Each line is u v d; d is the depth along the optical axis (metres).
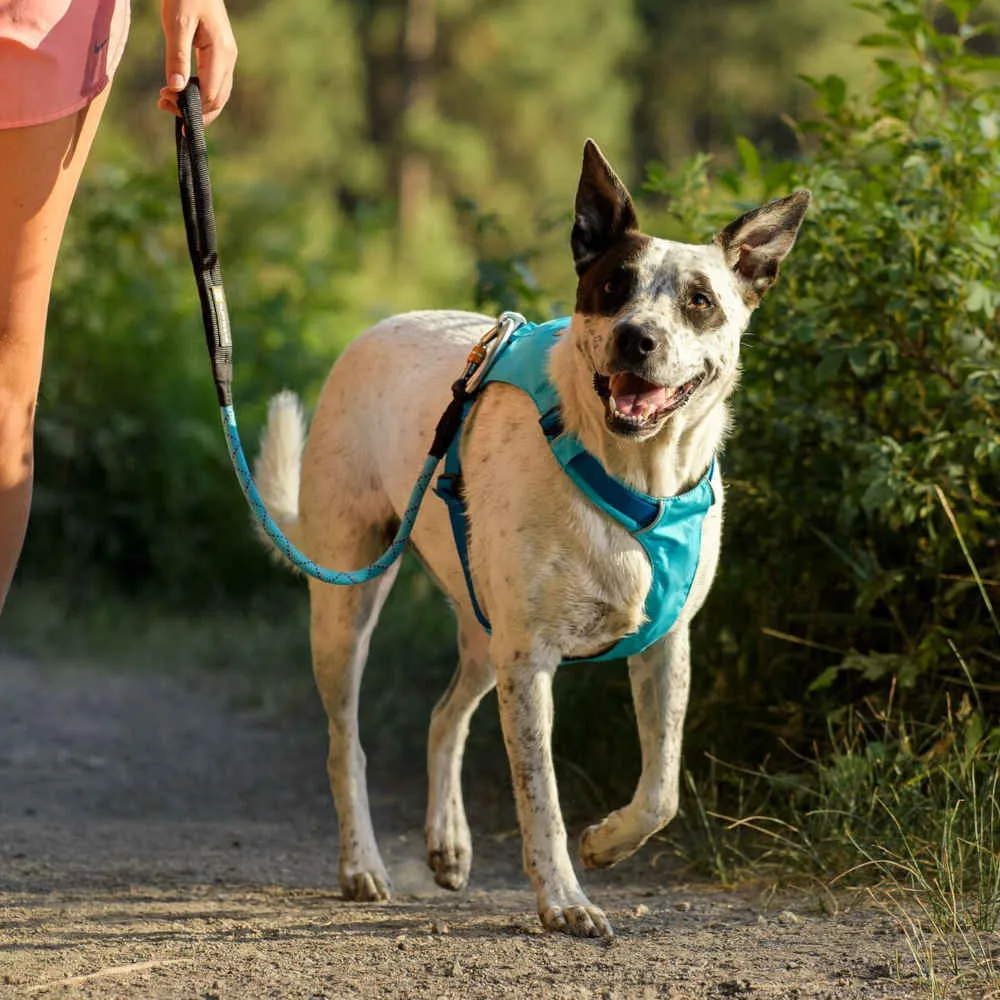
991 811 5.51
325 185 37.47
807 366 7.07
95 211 14.21
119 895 5.90
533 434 5.10
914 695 6.75
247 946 4.82
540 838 4.99
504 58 39.50
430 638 10.09
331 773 6.16
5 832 7.06
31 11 4.31
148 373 13.74
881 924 4.93
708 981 4.28
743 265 5.31
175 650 11.55
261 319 14.17
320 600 6.23
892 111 7.44
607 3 41.31
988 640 6.74
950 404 6.49
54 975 4.42
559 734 7.73
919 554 6.94
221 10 4.89
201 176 4.72
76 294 13.83
